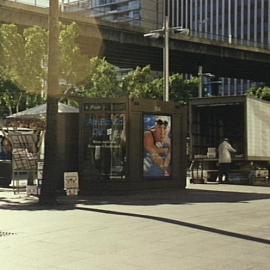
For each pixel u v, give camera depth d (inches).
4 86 1593.3
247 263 313.3
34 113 799.1
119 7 4896.7
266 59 2952.8
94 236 396.8
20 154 731.4
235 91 4451.3
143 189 741.9
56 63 625.3
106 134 729.0
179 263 313.3
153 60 2635.3
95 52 2351.1
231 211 539.5
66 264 311.1
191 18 4606.3
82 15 2154.3
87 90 1798.7
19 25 1984.5
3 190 796.6
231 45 2746.1
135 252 342.0
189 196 701.9
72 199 663.1
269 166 1046.4
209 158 988.6
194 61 2785.4
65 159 756.6
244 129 956.6
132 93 1987.0
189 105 1005.8
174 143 783.1
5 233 409.7
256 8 4458.7
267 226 442.9
